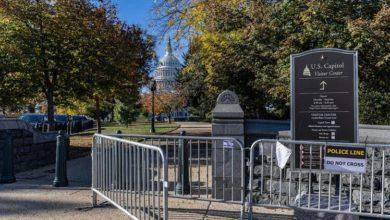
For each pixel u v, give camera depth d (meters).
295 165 6.69
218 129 8.16
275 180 7.49
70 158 15.52
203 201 8.01
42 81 17.02
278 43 12.80
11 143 10.09
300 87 6.87
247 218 6.88
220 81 16.47
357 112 6.57
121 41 18.50
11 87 16.23
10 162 10.05
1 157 11.26
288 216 7.09
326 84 6.72
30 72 15.97
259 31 12.84
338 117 6.66
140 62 22.33
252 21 13.95
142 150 5.99
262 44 12.99
